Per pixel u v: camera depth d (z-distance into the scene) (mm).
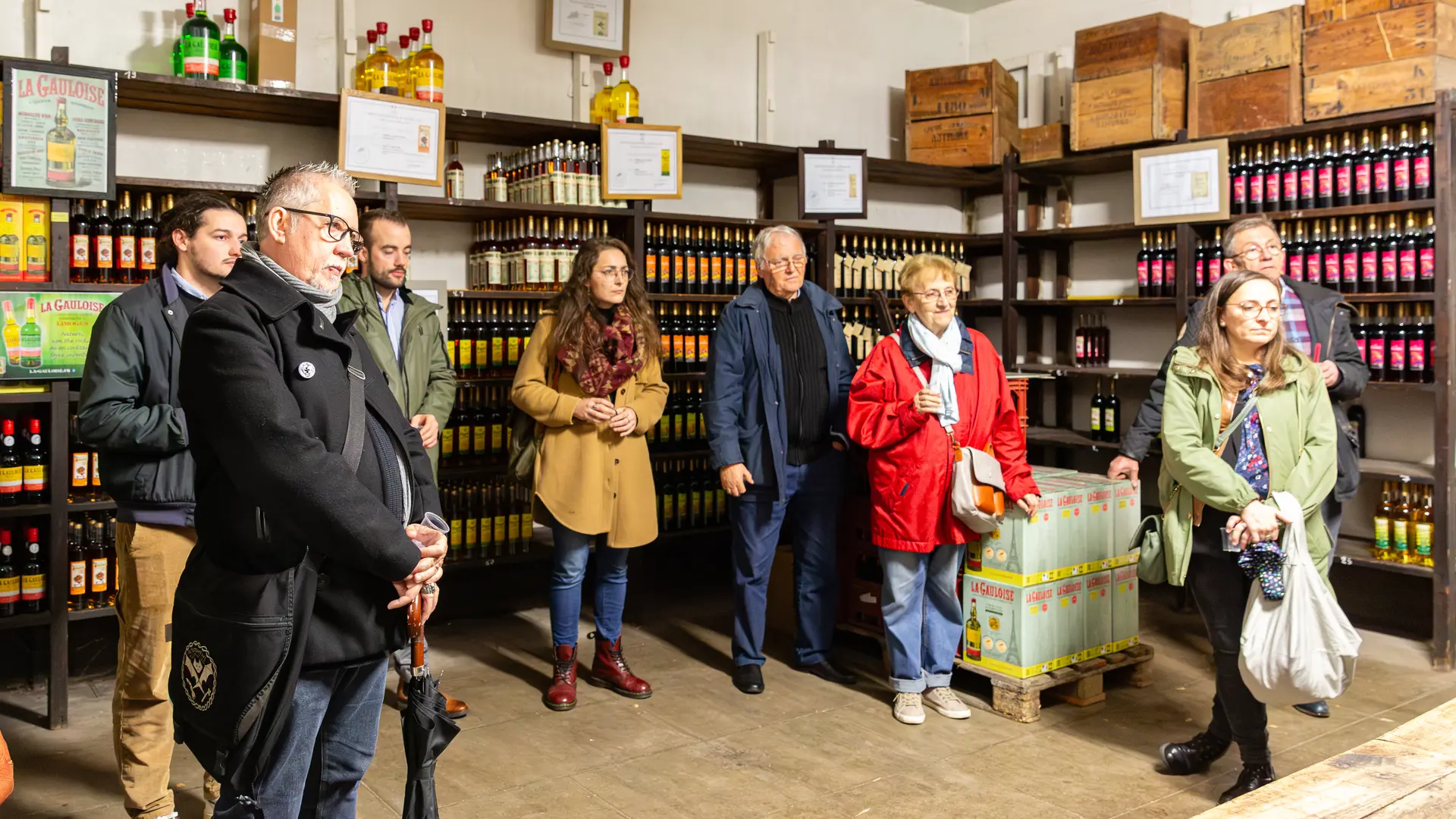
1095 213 5324
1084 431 5305
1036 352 5531
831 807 2551
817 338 3482
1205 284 4484
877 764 2814
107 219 3301
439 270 4281
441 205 3896
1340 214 3922
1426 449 4184
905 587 3131
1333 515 3316
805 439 3455
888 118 5598
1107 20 5199
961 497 2979
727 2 5000
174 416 2260
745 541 3412
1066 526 3193
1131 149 4746
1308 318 3225
